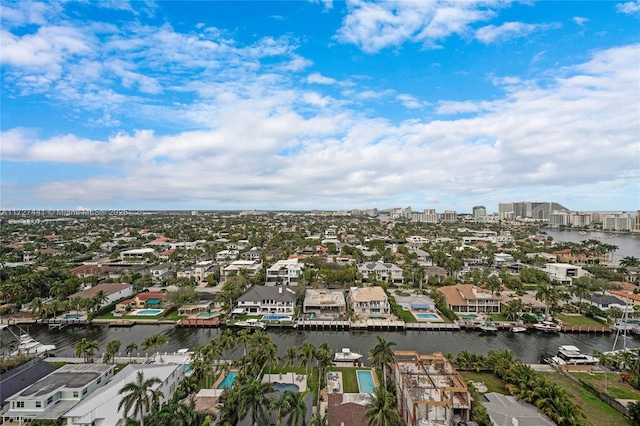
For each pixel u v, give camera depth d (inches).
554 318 4500.5
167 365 2635.3
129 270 7283.5
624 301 5034.5
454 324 4338.1
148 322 4537.4
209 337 4072.3
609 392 2659.9
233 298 5024.6
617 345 3818.9
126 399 1919.3
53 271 5999.0
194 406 2119.8
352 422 1988.2
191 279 6648.6
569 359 3299.7
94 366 2687.0
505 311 4510.3
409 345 3828.7
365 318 4606.3
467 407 2070.6
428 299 5260.8
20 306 5036.9
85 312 4781.0
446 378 2305.6
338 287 6284.5
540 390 2299.5
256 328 4266.7
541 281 6466.5
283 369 2999.5
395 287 6318.9
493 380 2827.3
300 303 5118.1
